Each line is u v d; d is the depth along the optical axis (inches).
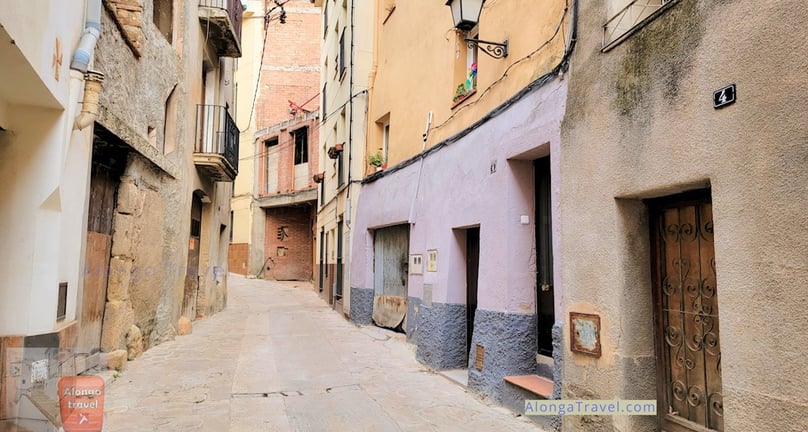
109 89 224.2
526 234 213.3
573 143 169.6
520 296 210.5
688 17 125.8
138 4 267.1
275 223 1058.7
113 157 259.3
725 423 112.4
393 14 405.4
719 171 115.5
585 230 162.4
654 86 135.8
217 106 444.1
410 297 340.5
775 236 102.0
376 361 301.1
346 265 502.3
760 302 104.9
